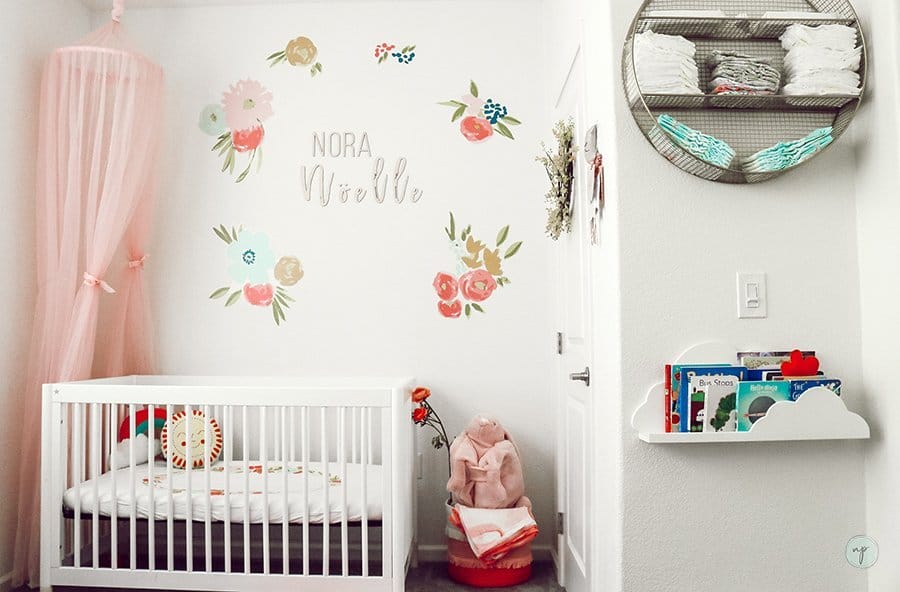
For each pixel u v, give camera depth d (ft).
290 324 10.30
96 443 8.11
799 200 5.97
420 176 10.36
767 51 5.98
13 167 9.16
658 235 5.93
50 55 9.25
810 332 5.91
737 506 5.84
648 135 5.87
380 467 9.43
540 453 10.10
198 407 9.78
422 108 10.42
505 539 8.66
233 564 9.71
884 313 5.62
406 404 8.71
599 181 6.57
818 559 5.82
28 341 9.42
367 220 10.35
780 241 5.95
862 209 5.88
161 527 9.99
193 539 10.05
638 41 5.73
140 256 9.99
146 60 9.50
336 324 10.28
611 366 6.20
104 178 9.46
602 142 6.48
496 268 10.26
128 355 10.08
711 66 5.96
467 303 10.24
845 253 5.95
